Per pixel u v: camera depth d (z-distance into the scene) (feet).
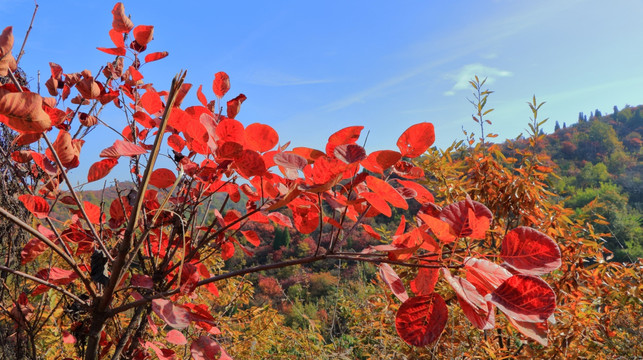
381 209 2.08
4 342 3.05
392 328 6.68
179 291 2.15
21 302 2.79
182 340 2.29
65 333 2.53
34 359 2.71
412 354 5.83
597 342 6.27
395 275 2.03
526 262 1.83
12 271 2.00
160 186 2.74
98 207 2.70
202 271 3.08
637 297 6.07
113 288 2.10
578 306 5.95
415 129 2.20
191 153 2.88
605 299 6.64
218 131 2.32
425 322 1.84
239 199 2.90
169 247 2.80
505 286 1.74
